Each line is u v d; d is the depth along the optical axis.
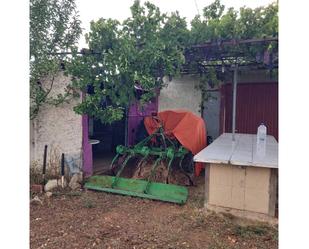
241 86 7.62
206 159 3.95
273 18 4.43
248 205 3.91
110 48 5.18
